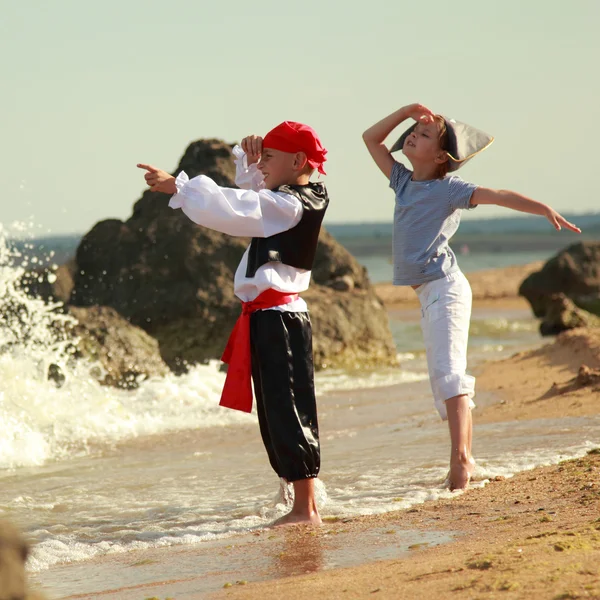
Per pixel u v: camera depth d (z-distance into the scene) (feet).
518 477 29.55
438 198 32.09
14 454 42.98
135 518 29.04
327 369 89.81
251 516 27.68
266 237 27.07
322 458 38.09
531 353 78.28
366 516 26.03
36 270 82.58
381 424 49.85
